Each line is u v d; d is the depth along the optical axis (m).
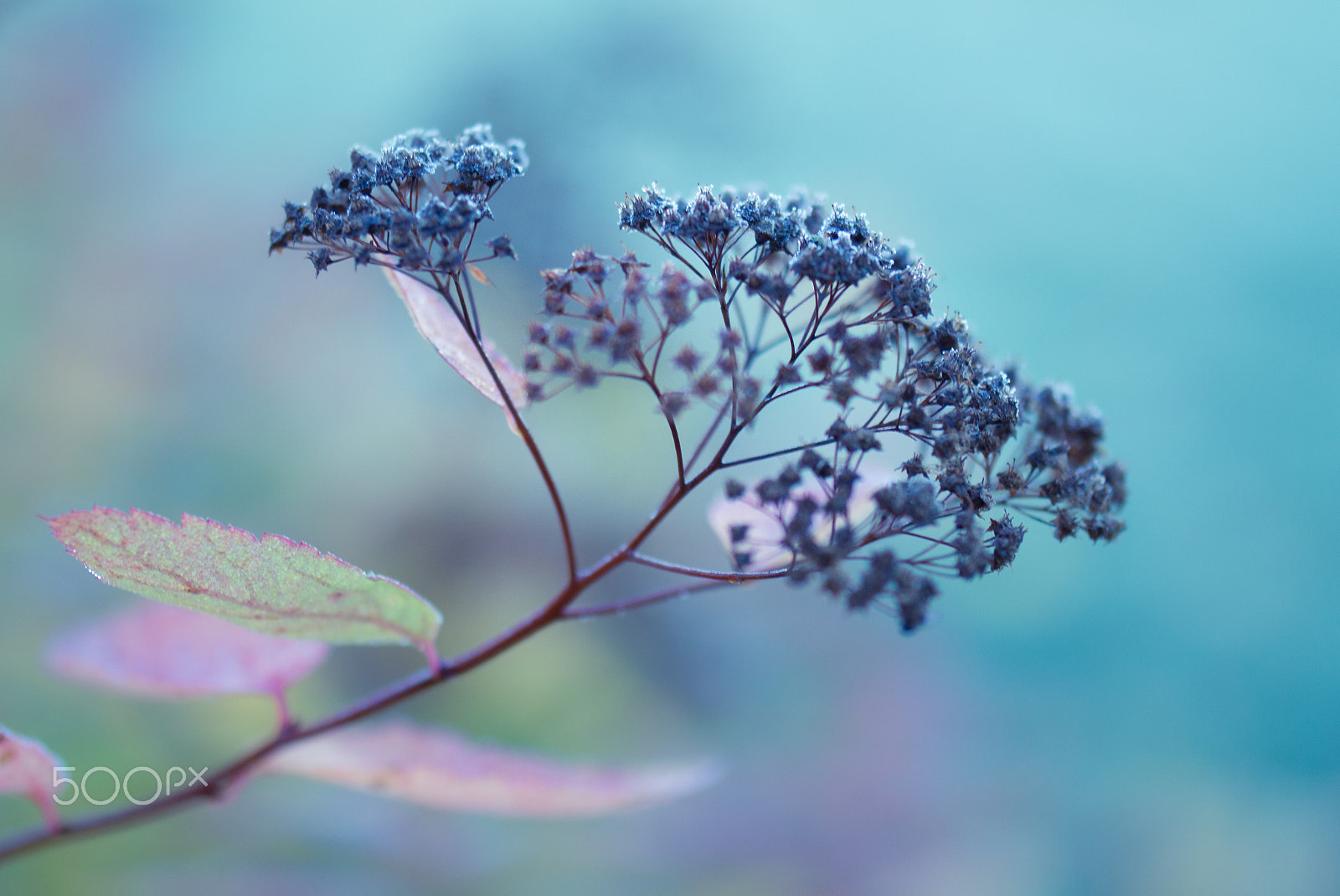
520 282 0.38
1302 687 0.56
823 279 0.26
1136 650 0.57
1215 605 0.59
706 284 0.26
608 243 0.42
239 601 0.27
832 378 0.26
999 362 0.28
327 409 0.47
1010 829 0.45
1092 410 0.28
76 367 0.45
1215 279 0.65
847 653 0.48
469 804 0.30
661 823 0.38
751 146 0.55
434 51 0.53
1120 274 0.65
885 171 0.63
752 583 0.27
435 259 0.26
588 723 0.42
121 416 0.45
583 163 0.47
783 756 0.43
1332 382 0.63
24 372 0.44
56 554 0.39
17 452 0.42
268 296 0.48
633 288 0.26
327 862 0.35
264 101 0.52
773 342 0.27
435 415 0.47
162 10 0.51
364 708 0.28
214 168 0.51
